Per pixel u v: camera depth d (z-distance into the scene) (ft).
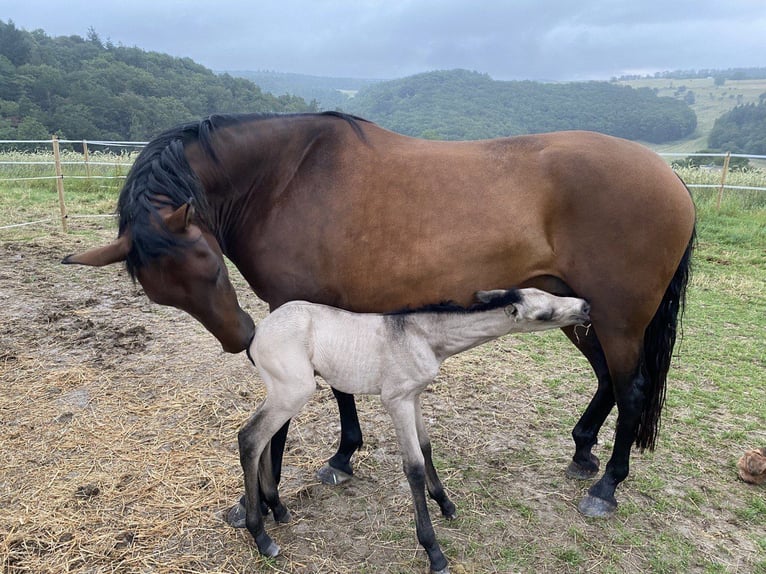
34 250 26.21
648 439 10.05
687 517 9.86
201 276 7.87
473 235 8.63
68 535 9.04
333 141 9.20
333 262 8.93
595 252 8.84
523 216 8.68
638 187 8.68
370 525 9.54
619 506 10.08
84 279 22.75
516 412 13.46
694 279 23.95
